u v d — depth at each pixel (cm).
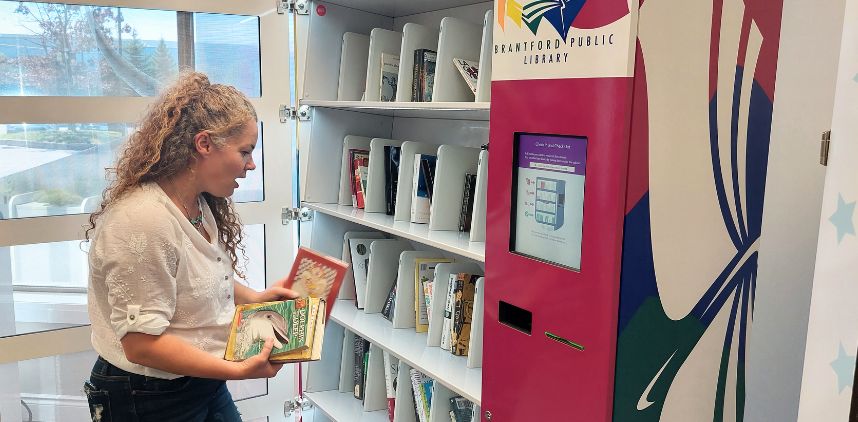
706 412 183
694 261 169
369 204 277
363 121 306
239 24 280
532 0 164
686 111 159
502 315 188
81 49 253
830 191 121
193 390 184
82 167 258
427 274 261
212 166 174
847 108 117
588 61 152
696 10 156
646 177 154
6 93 243
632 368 162
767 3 172
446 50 230
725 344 183
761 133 179
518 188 178
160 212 166
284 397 313
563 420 169
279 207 300
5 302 253
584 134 155
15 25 241
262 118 289
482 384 195
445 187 238
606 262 154
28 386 260
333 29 291
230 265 198
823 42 182
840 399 117
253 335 181
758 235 185
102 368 178
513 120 174
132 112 263
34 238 251
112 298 163
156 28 264
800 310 194
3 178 245
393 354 240
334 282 207
